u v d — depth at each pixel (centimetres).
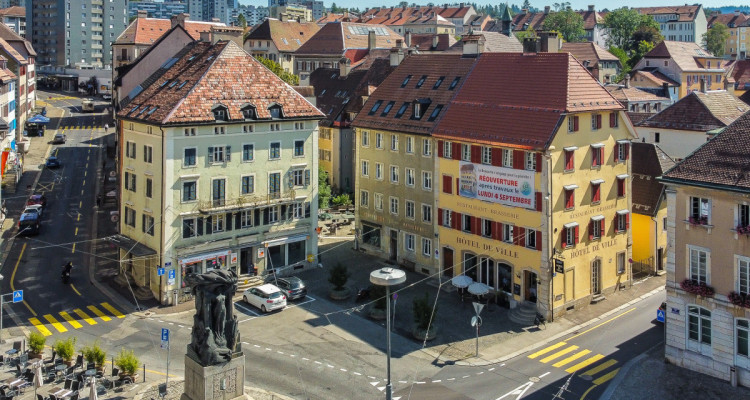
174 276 6094
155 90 6781
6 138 9769
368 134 7506
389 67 10106
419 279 6825
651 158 7088
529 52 6694
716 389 4422
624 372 4753
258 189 6531
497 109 6312
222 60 6600
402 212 7169
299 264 6962
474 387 4622
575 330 5609
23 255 7156
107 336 5384
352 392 4512
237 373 3938
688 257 4625
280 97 6712
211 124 6116
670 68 14262
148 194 6225
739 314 4375
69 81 19762
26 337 5262
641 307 6075
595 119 6031
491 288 6238
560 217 5769
